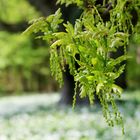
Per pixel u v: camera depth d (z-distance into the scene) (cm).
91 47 243
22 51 3625
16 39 3441
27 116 1745
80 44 248
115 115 248
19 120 1625
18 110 2130
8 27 2088
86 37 245
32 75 4288
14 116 1808
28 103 2695
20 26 2080
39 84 4366
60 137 1115
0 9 2478
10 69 4191
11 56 3709
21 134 1234
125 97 2478
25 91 4378
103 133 1127
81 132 1163
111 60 239
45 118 1619
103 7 309
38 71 4247
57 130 1270
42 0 1731
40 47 3581
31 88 4378
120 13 270
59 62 266
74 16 1527
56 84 4362
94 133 1129
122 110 1678
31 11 2773
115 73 236
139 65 3419
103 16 309
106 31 244
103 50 240
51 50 267
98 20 281
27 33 266
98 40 243
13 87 4362
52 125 1394
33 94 4059
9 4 2669
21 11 2764
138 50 3002
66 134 1152
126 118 1399
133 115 1488
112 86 235
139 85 3656
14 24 2094
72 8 1545
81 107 1891
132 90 3256
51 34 265
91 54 241
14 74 4241
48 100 2845
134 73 3572
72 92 2064
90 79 235
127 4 278
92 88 243
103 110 251
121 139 995
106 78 235
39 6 1786
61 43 251
